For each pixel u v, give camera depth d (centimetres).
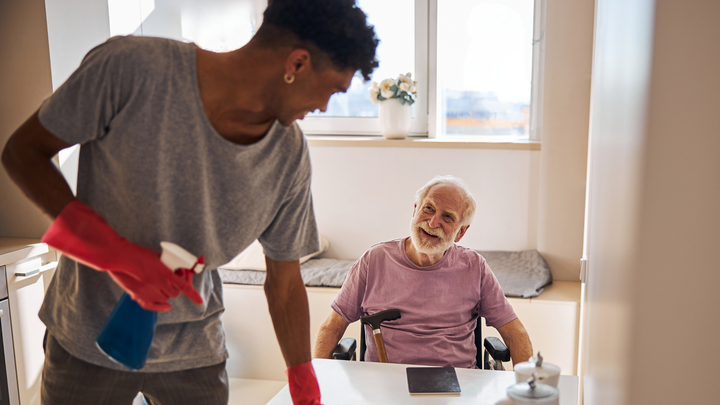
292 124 95
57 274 92
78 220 71
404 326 179
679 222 62
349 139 304
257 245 290
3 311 199
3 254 197
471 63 314
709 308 61
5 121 224
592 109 172
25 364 210
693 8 58
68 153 223
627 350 73
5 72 219
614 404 85
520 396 79
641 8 72
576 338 240
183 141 79
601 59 147
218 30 312
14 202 227
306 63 77
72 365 90
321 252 312
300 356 115
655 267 64
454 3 310
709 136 58
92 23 235
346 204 308
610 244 105
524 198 290
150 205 80
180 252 75
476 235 299
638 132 70
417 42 318
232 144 82
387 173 302
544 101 274
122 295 84
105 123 77
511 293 246
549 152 277
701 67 58
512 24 306
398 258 184
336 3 75
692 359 63
